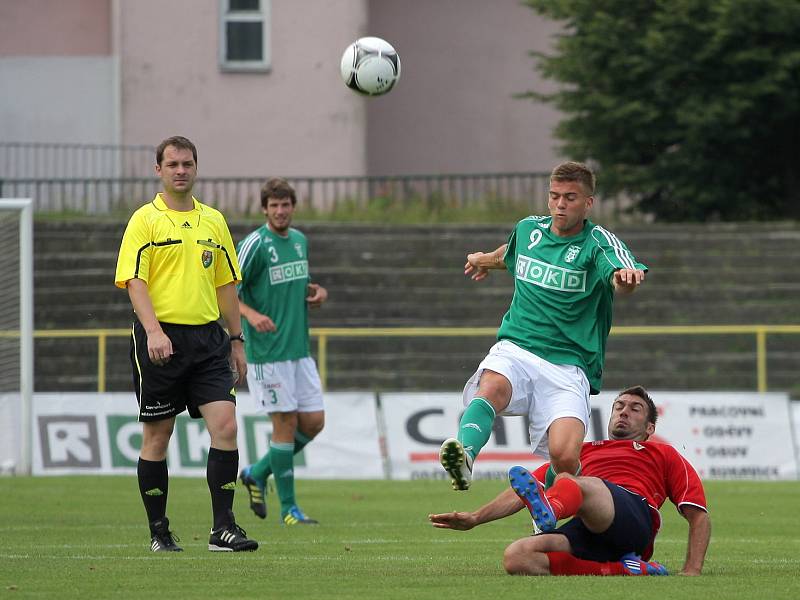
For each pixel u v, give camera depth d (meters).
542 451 27.50
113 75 123.38
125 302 89.44
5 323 64.56
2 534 35.94
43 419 64.88
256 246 40.16
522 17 132.00
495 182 127.75
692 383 81.00
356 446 64.81
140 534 35.88
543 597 21.41
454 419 65.06
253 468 41.56
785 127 105.56
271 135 120.88
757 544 34.41
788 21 99.81
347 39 121.19
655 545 33.88
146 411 28.88
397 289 90.12
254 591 22.88
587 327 27.30
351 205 108.06
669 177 104.31
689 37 100.75
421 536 36.28
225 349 28.89
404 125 131.25
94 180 104.94
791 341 83.56
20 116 123.38
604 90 105.81
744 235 95.31
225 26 120.81
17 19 124.50
